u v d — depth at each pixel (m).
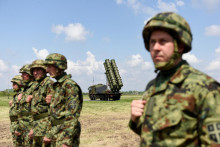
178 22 1.45
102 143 6.93
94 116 13.22
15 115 5.57
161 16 1.48
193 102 1.36
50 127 3.72
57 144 3.42
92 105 20.77
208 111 1.28
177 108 1.38
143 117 1.58
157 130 1.40
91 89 34.34
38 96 4.46
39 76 4.82
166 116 1.39
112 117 12.70
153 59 1.54
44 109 4.39
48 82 4.40
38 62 4.80
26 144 4.95
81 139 7.43
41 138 4.37
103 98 32.47
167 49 1.47
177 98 1.39
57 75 3.70
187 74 1.44
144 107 1.62
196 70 1.48
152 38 1.53
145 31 1.62
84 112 15.30
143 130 1.49
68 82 3.55
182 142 1.34
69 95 3.51
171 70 1.51
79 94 3.64
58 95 3.59
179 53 1.50
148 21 1.57
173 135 1.36
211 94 1.30
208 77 1.38
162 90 1.48
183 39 1.44
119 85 30.91
